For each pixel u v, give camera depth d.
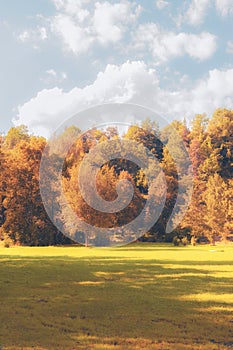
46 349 6.20
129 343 6.54
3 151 40.75
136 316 8.22
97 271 14.95
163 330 7.25
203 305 9.22
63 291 10.84
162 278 13.25
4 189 39.09
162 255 22.80
